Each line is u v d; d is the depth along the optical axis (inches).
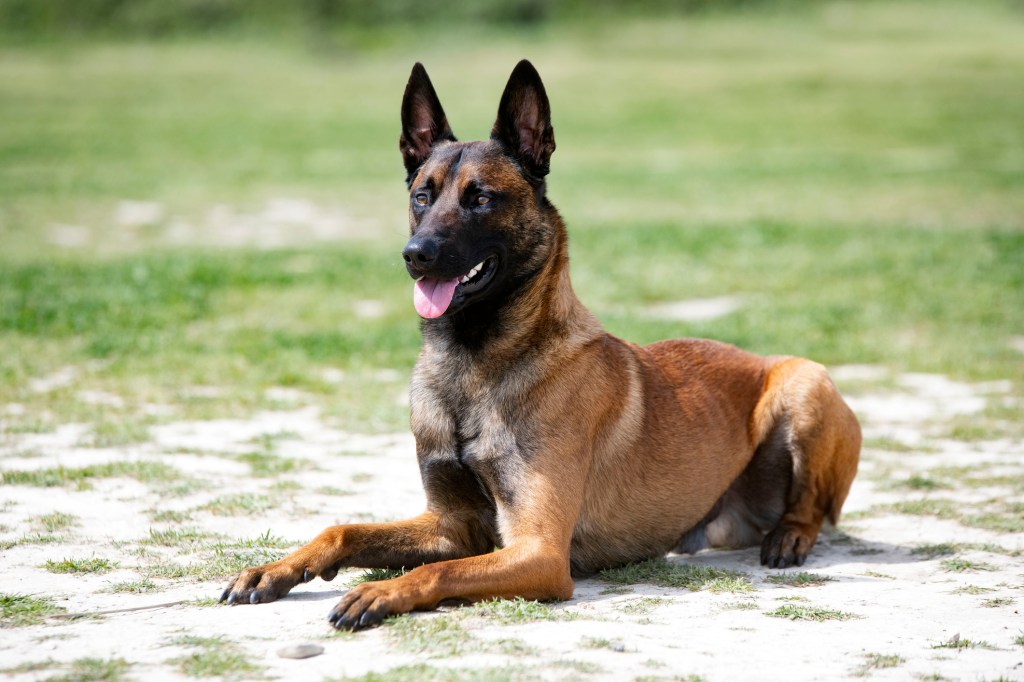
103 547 296.2
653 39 3804.1
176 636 224.2
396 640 221.9
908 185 1320.1
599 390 286.7
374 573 277.3
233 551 292.5
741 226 1013.8
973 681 204.2
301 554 259.0
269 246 978.7
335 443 431.8
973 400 509.7
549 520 265.6
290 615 240.8
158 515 326.0
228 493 356.2
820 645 225.5
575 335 287.0
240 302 711.7
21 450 407.2
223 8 3912.4
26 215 1130.0
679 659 214.5
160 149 1736.0
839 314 669.3
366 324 661.9
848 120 2139.5
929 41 3710.6
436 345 287.3
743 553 326.3
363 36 3796.8
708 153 1744.6
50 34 3654.0
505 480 271.3
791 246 906.7
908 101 2406.5
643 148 1823.3
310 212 1205.7
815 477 327.0
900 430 461.7
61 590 259.1
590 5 4212.6
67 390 498.3
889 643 227.6
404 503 350.3
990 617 247.8
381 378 546.3
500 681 197.3
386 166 1583.4
